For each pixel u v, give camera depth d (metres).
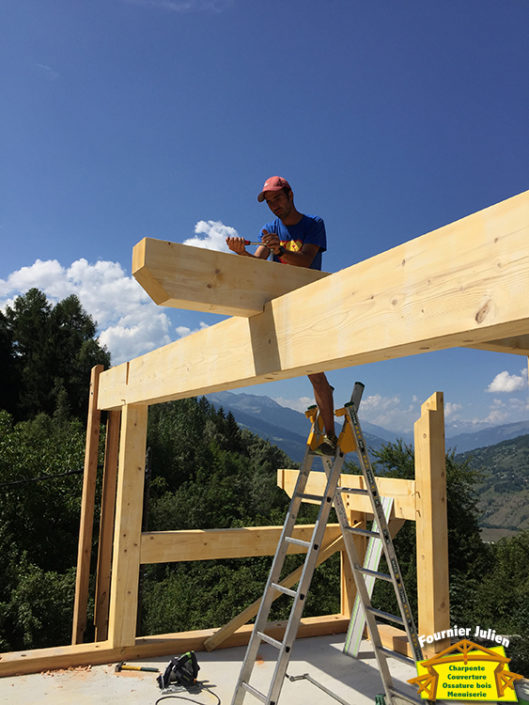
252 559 26.39
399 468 17.14
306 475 3.08
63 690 3.47
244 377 2.79
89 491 5.41
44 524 22.84
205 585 24.53
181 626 21.33
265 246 2.86
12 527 22.27
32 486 22.97
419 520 3.70
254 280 2.57
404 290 1.82
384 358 2.10
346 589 4.82
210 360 3.18
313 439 2.94
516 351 2.62
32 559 22.00
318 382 2.89
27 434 30.06
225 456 49.66
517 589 15.29
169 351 3.78
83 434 33.47
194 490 38.94
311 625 4.58
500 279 1.46
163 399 4.02
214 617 22.08
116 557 4.17
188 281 2.36
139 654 4.08
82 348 45.19
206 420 60.59
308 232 3.03
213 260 2.44
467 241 1.59
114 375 4.91
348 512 4.82
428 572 3.58
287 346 2.44
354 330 2.04
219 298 2.45
